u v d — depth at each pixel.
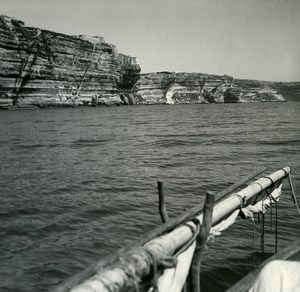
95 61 130.75
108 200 13.75
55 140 37.03
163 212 3.89
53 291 2.10
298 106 155.62
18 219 11.34
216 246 8.76
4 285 7.10
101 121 67.81
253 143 32.47
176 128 52.09
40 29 106.69
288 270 3.51
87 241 9.49
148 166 21.61
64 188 15.84
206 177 18.14
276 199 5.63
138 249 2.68
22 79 101.69
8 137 39.84
